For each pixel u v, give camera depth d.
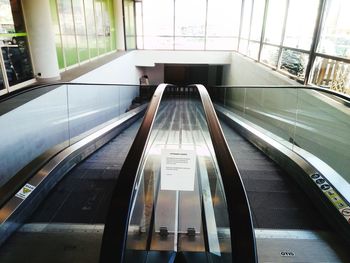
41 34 5.34
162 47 12.36
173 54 11.95
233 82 11.19
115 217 1.35
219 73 14.36
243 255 1.23
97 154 3.95
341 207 2.19
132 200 1.47
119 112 8.12
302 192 2.79
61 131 4.58
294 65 5.88
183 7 11.84
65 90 4.76
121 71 9.94
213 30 12.01
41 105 3.96
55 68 5.70
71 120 4.98
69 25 7.01
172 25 12.07
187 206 2.34
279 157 3.48
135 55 11.98
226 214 1.53
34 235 2.11
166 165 1.92
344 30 4.11
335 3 4.41
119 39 11.46
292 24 6.11
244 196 1.45
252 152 4.14
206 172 2.43
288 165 3.20
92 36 8.73
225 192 1.47
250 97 6.83
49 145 4.19
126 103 9.22
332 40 4.48
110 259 1.23
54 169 2.82
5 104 3.48
